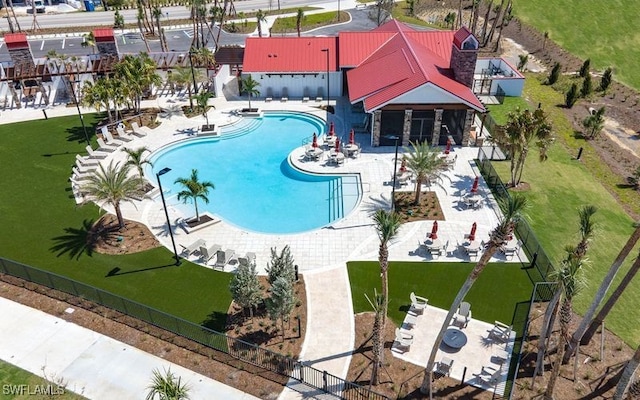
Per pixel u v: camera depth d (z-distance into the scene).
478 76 61.50
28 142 45.97
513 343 25.52
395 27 57.78
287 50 56.06
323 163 42.81
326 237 33.78
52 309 28.17
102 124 49.25
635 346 25.92
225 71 58.75
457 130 44.88
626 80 68.50
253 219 36.91
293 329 26.47
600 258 32.62
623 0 86.19
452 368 24.16
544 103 56.69
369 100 44.56
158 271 30.80
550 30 80.19
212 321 26.98
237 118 50.84
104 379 24.06
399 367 24.20
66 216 35.94
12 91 52.78
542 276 29.95
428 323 26.72
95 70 54.34
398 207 36.75
